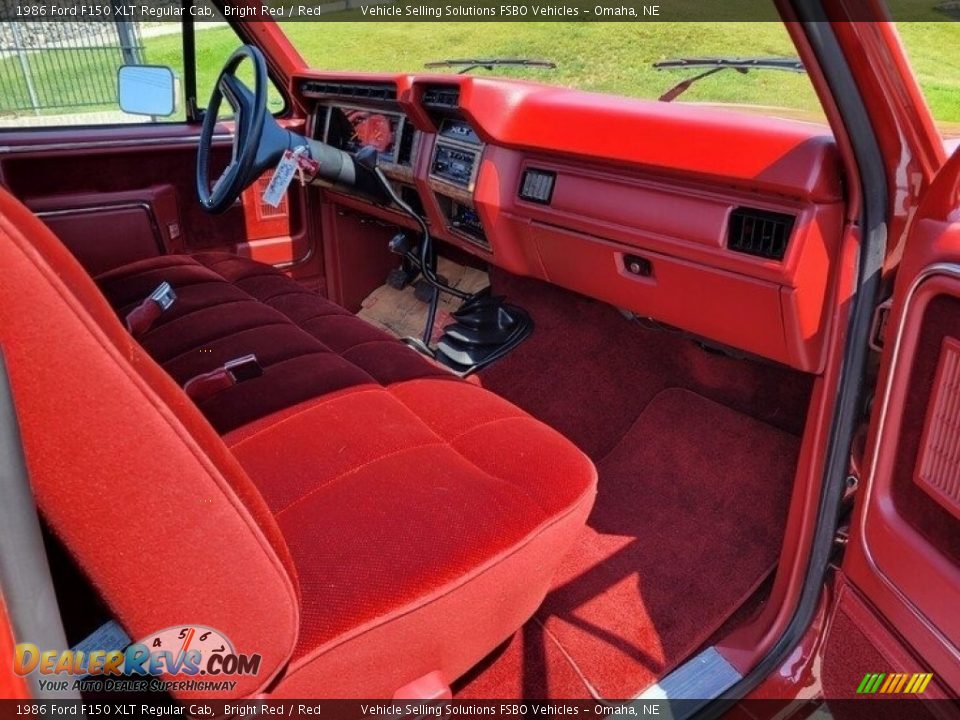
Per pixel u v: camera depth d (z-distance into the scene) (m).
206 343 1.65
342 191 2.19
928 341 0.96
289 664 0.85
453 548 1.00
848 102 1.00
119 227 2.38
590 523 1.77
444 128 2.07
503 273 2.49
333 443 1.22
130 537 0.68
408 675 0.99
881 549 1.07
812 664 1.28
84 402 0.62
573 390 2.16
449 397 1.44
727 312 1.44
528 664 1.42
